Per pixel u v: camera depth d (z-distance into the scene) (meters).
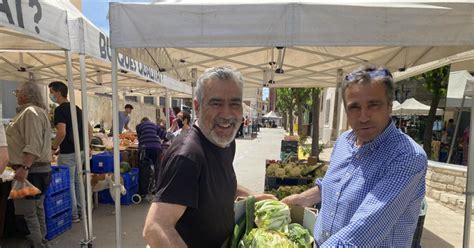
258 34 2.60
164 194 1.30
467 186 2.86
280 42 2.59
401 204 1.26
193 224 1.40
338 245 1.23
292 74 6.53
